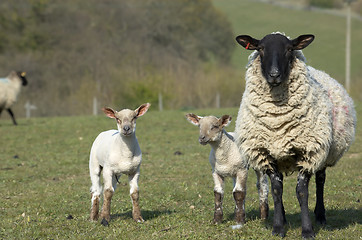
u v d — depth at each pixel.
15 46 57.31
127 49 56.84
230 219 9.23
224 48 55.56
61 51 57.03
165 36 59.06
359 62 44.34
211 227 8.60
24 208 10.73
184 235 8.11
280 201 8.13
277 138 7.91
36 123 29.55
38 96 52.12
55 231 8.65
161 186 12.73
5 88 27.97
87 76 53.72
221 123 8.60
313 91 7.93
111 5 61.28
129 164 9.02
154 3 61.22
